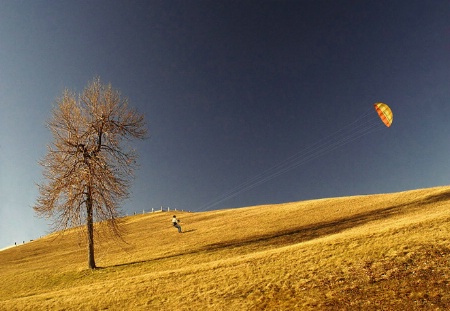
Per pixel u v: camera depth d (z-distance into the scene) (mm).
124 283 25688
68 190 30062
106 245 47500
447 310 14742
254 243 33938
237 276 23500
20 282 32562
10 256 53438
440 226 24984
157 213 83938
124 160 33438
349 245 25141
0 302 25656
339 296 18000
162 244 41281
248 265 25391
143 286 24344
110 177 31344
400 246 22594
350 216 40281
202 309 19344
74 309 22078
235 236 38750
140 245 43406
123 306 21531
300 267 23000
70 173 30766
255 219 49688
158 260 32375
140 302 21719
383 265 20484
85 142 32531
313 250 25828
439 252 20469
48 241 62375
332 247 25547
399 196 47188
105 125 33750
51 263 41531
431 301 15695
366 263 21328
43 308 22922
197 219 61719
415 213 35344
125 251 40906
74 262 39156
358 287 18578
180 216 70062
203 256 31469
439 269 18516
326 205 51656
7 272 39281
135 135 35562
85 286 26984
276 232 37906
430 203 39000
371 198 50844
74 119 32719
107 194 30719
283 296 19297
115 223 32469
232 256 30141
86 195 31500
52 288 28875
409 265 19750
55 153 31344
